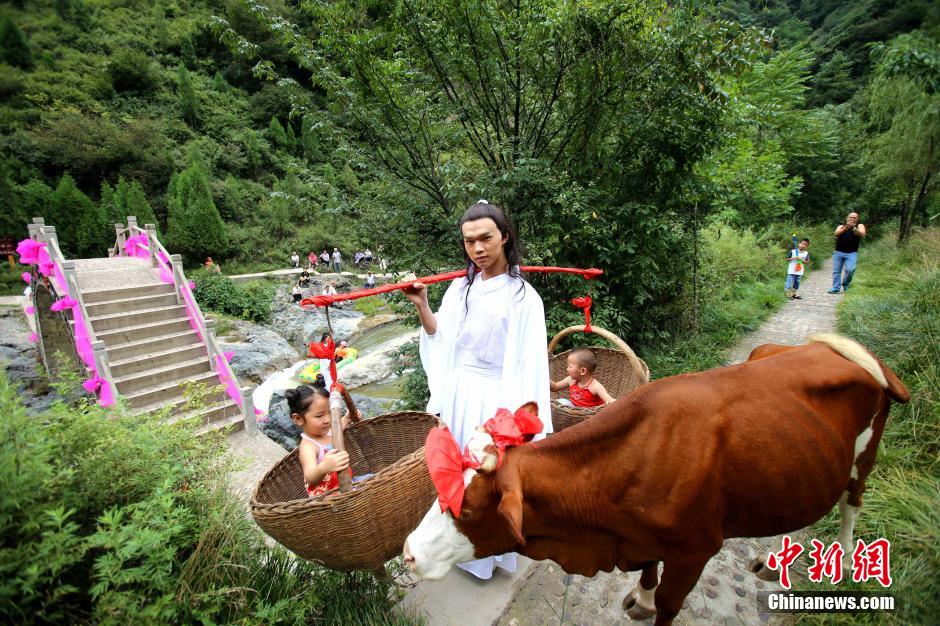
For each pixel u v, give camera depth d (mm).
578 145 4914
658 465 1622
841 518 2330
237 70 42781
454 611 2438
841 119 19625
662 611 1887
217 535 1949
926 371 3396
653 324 5773
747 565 2604
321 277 22234
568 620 2361
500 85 4527
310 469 1990
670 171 4707
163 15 45938
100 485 1788
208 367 7375
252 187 32344
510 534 1537
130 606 1541
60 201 22531
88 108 32375
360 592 2385
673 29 4055
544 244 4207
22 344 10836
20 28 38125
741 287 8898
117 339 7109
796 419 1765
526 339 2281
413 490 1982
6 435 1547
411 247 4785
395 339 13875
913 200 11453
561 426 2844
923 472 2725
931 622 1966
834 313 7219
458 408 2412
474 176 4594
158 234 24422
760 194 11750
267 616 1890
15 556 1440
